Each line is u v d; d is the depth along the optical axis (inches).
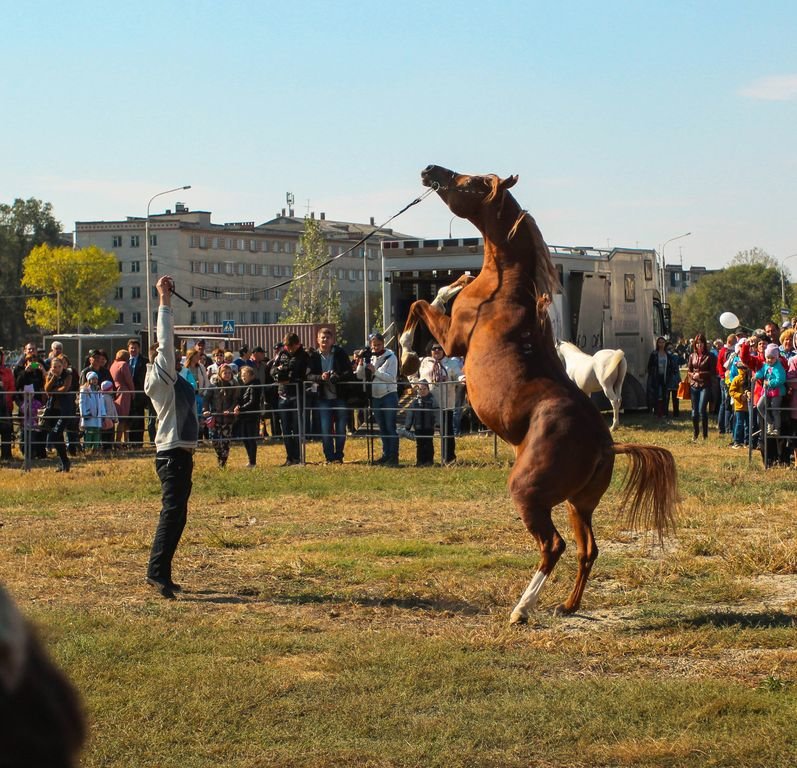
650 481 320.5
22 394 765.9
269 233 5585.6
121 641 292.5
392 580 382.9
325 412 768.3
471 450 838.5
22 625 45.7
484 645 294.5
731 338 941.8
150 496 615.8
